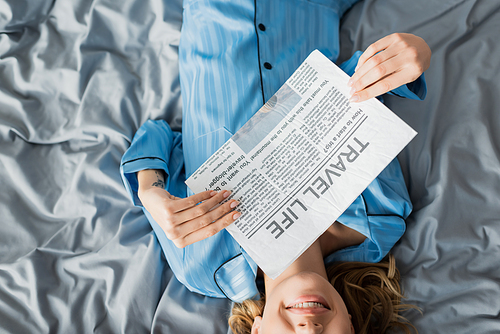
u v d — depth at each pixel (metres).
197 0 0.95
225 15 0.90
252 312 0.82
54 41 1.05
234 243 0.80
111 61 1.04
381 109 0.67
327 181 0.66
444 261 0.83
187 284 0.86
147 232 0.98
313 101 0.71
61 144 1.02
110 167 0.99
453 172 0.87
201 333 0.86
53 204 0.97
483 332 0.75
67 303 0.87
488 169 0.86
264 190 0.67
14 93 1.02
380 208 0.84
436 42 0.98
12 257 0.92
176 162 0.95
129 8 1.06
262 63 0.86
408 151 0.93
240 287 0.81
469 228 0.83
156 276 0.91
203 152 0.85
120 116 1.01
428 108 0.93
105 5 1.05
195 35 0.94
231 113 0.84
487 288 0.78
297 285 0.68
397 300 0.83
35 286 0.87
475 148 0.88
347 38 1.06
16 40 1.05
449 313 0.79
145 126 0.95
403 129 0.66
